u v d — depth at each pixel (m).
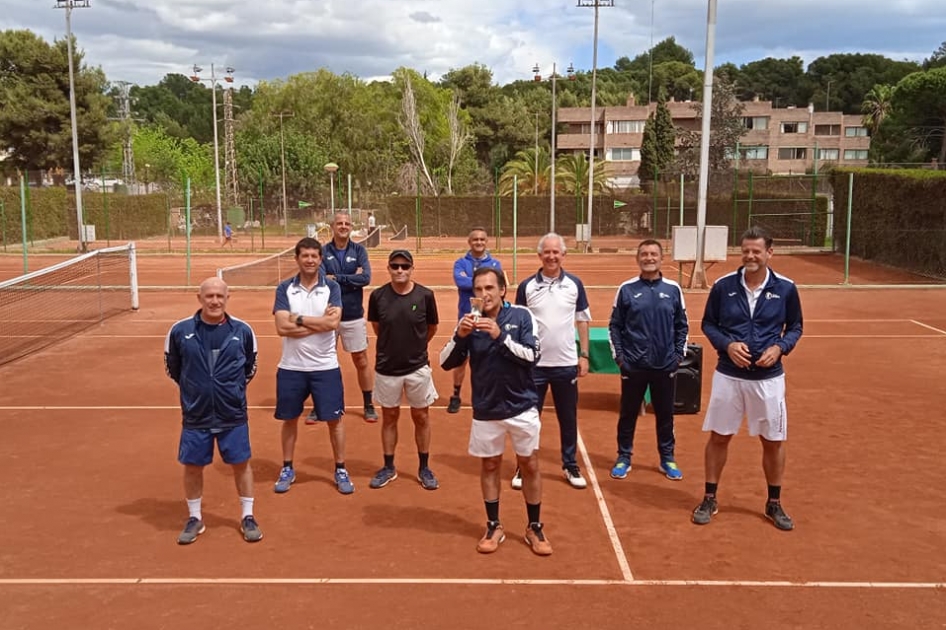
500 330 5.05
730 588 4.76
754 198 40.00
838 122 80.00
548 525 5.71
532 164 52.78
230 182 58.19
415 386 6.37
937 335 13.75
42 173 52.34
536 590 4.73
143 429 8.27
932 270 23.94
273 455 7.43
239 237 48.34
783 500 6.20
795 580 4.86
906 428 8.17
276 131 69.81
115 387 10.12
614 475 6.71
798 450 7.46
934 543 5.40
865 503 6.12
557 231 48.31
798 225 37.03
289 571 5.00
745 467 6.98
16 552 5.30
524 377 5.13
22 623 4.38
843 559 5.15
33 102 49.78
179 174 77.12
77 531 5.66
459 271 8.60
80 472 6.94
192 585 4.82
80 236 33.88
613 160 76.00
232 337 5.39
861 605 4.56
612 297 19.56
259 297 19.33
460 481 6.68
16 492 6.45
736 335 5.60
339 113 72.62
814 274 24.61
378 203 57.09
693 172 54.75
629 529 5.64
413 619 4.40
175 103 119.38
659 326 6.52
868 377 10.54
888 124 62.72
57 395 9.70
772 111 80.00
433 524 5.76
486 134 83.69
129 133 66.50
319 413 6.32
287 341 6.30
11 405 9.23
